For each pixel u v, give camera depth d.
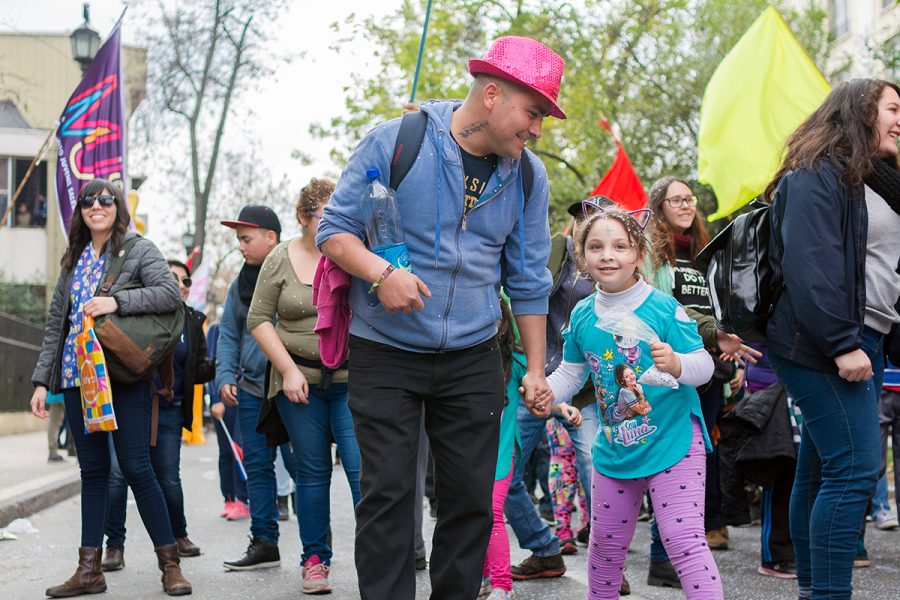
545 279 3.45
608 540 3.70
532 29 21.08
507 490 4.73
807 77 7.05
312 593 5.11
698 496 3.55
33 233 31.75
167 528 5.14
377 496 3.13
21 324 19.70
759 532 6.95
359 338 3.22
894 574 5.25
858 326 3.51
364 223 3.13
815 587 3.62
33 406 5.04
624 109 21.25
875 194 3.68
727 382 5.91
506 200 3.25
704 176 7.23
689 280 5.45
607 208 3.79
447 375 3.21
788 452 5.12
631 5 21.31
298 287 5.12
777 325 3.71
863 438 3.56
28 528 7.71
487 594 4.84
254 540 5.89
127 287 4.91
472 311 3.21
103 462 5.09
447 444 3.25
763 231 3.78
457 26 21.39
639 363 3.59
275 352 5.08
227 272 39.31
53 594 5.03
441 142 3.13
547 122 21.42
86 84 8.21
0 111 33.38
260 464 5.92
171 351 5.04
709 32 20.39
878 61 20.72
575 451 5.18
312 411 5.12
